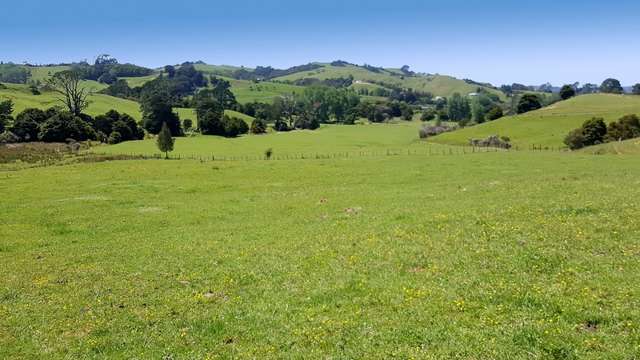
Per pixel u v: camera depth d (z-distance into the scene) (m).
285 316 18.33
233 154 121.50
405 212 34.16
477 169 65.38
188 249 29.56
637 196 31.42
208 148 137.62
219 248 29.19
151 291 22.42
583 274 18.86
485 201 35.28
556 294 17.34
